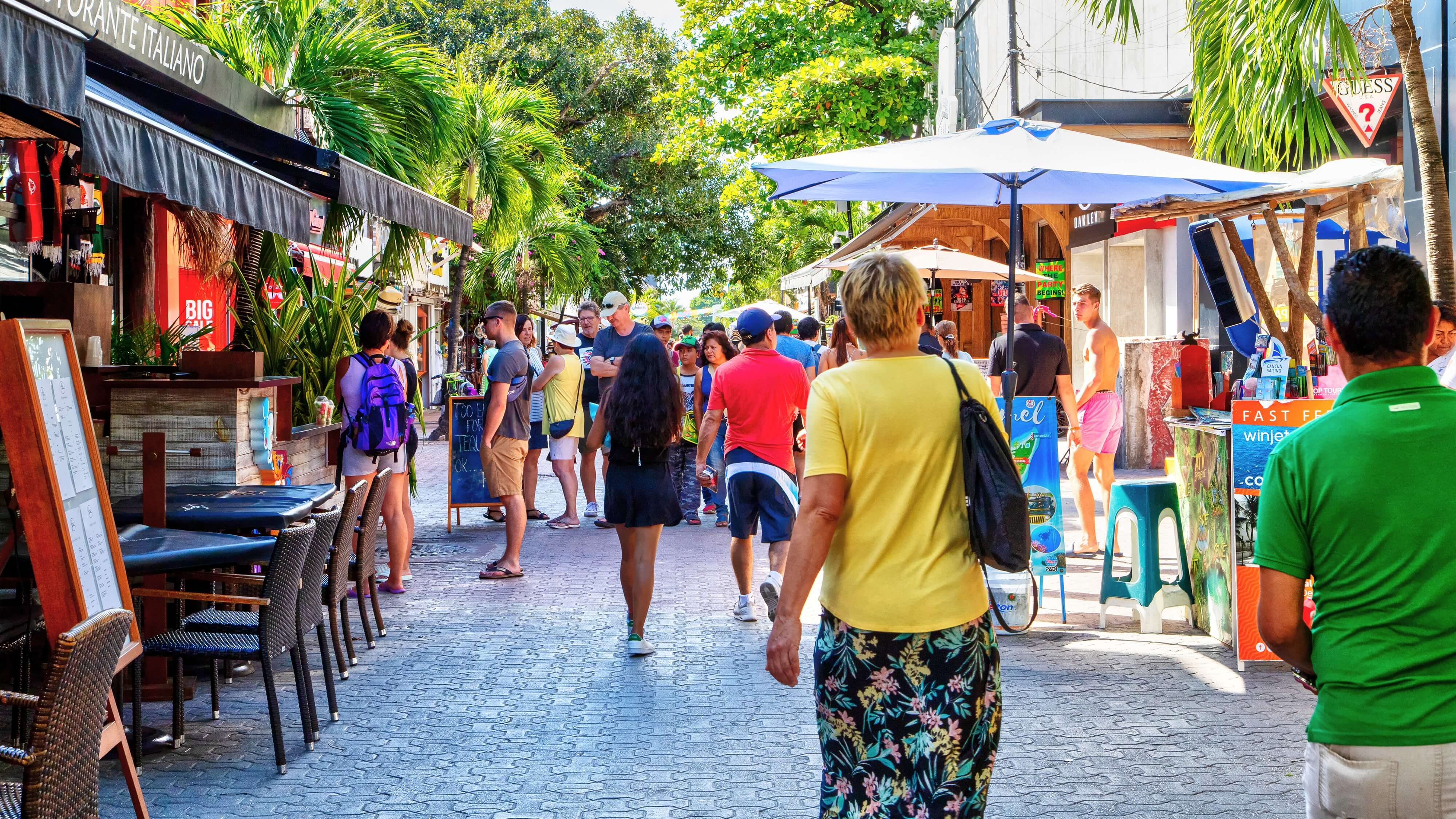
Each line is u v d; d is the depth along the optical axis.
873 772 3.32
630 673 6.84
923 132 27.92
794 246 49.34
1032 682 6.51
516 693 6.45
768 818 4.70
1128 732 5.66
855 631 3.32
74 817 3.17
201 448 7.66
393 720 5.98
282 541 5.22
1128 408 15.88
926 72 26.95
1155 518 7.54
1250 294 8.98
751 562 8.09
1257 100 8.18
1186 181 7.55
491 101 21.44
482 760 5.38
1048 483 7.85
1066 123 16.72
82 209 9.58
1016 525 3.25
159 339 9.45
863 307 3.44
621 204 40.59
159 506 6.07
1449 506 2.63
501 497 9.69
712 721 5.94
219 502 6.63
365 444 8.70
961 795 3.29
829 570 3.43
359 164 9.14
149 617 5.99
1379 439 2.69
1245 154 8.74
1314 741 2.78
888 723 3.30
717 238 41.66
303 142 8.78
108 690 3.36
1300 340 8.61
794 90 26.48
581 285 33.28
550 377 12.09
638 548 7.23
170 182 6.06
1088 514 9.97
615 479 7.21
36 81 4.53
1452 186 10.37
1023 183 7.84
